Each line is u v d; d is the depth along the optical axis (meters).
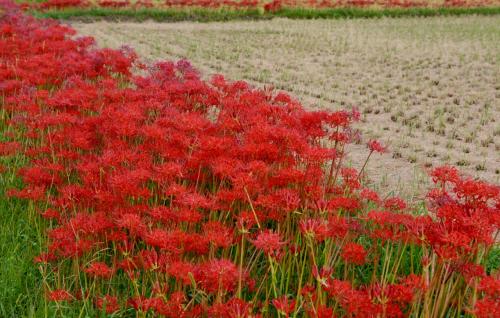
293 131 4.52
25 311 3.72
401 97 12.02
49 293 3.64
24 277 4.04
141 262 3.84
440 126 9.73
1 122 7.29
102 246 4.23
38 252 4.28
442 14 29.14
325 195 4.67
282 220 4.29
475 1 31.00
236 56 16.31
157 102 6.02
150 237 3.43
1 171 5.64
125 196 4.31
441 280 3.46
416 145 8.57
